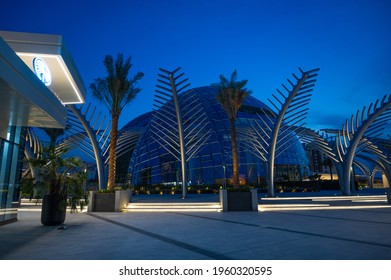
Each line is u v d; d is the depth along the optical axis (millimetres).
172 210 18750
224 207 18359
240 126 42062
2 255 6902
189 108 49281
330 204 20734
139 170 48438
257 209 18422
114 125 21203
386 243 8039
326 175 79188
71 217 15297
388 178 43656
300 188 41656
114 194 18562
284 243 8195
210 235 9633
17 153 14391
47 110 10898
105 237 9305
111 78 20891
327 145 32125
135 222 13148
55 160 12492
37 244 8188
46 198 12250
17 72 8344
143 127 53906
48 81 16141
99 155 28000
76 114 26172
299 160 52188
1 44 7344
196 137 44844
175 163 45062
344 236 9188
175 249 7516
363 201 23703
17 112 10734
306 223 12492
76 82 17484
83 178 13078
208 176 42875
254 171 43469
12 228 11414
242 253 7035
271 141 27797
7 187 13406
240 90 23969
